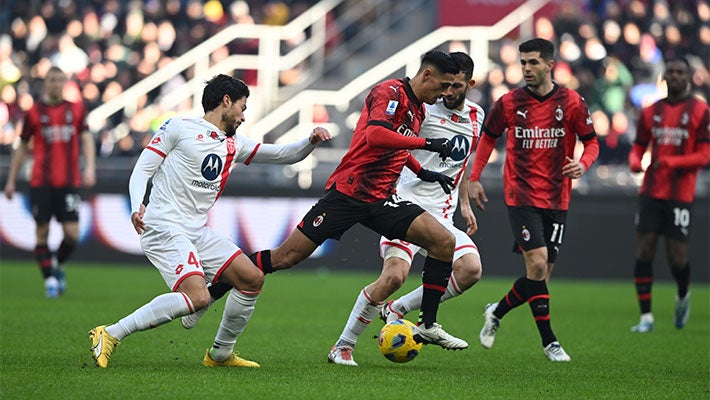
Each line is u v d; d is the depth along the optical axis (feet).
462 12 262.88
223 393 64.49
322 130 79.97
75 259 217.56
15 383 66.49
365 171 80.23
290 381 71.10
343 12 284.61
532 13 252.21
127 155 241.96
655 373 82.69
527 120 95.81
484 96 239.71
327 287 177.88
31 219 218.79
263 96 261.03
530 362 89.71
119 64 270.05
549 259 97.81
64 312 121.60
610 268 206.80
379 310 85.61
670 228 124.57
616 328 123.65
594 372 82.58
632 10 253.03
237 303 76.79
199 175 76.23
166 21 276.41
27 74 269.23
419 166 81.87
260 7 285.43
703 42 256.11
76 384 66.39
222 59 276.82
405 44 274.98
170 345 93.15
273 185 212.64
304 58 273.54
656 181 125.49
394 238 81.51
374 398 64.39
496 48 250.98
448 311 142.41
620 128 232.32
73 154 149.48
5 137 253.24
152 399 61.41
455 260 90.43
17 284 164.35
